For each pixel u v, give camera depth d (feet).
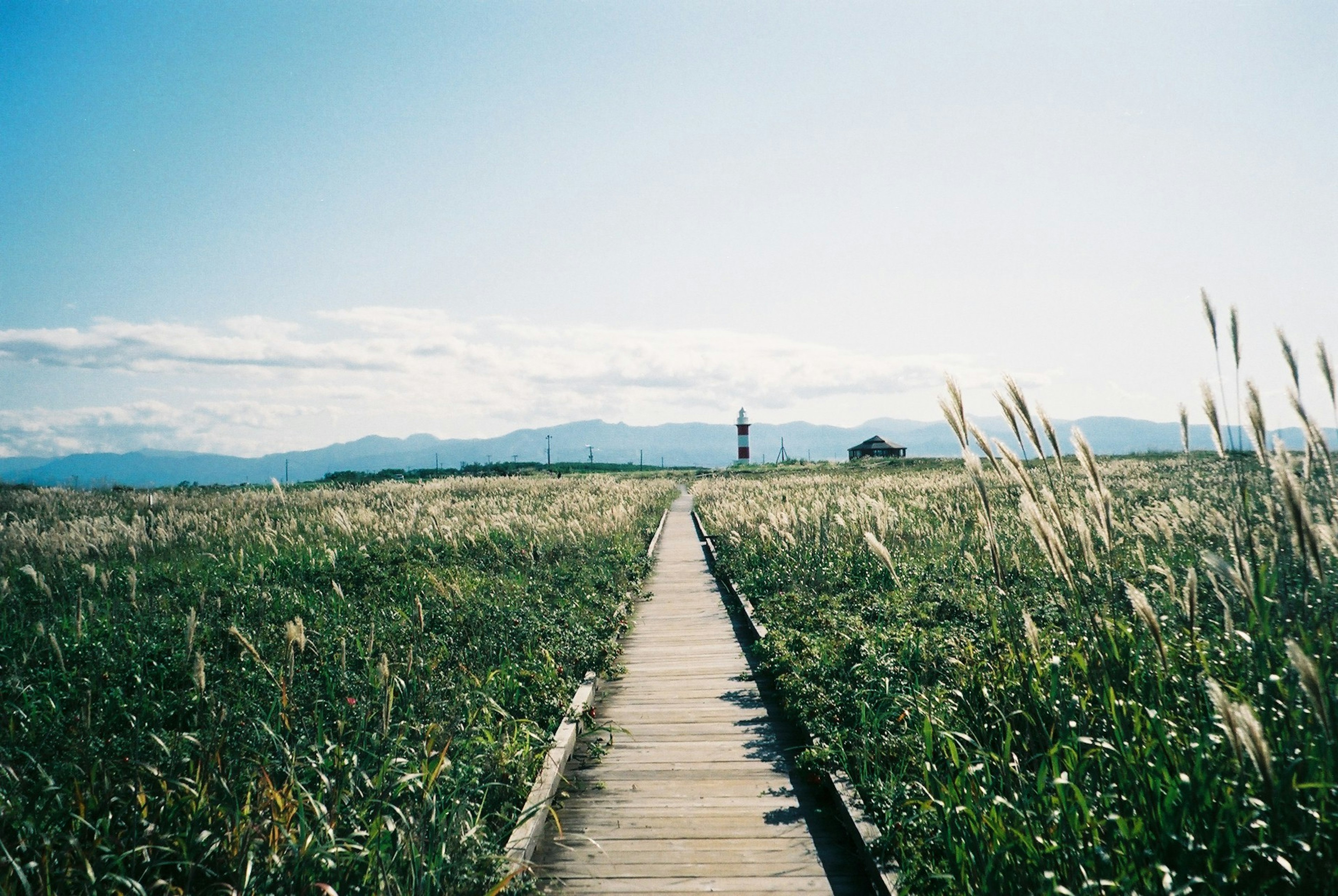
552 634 29.35
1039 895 9.74
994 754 13.34
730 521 62.80
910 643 22.58
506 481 140.87
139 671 23.22
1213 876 8.92
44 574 40.01
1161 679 12.77
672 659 30.81
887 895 12.21
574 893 13.46
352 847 11.50
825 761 17.28
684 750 20.57
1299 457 12.55
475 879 11.94
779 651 26.40
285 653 15.49
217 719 15.70
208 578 41.45
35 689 21.97
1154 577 23.88
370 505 83.25
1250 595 12.44
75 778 13.79
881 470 175.42
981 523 13.69
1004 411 12.66
